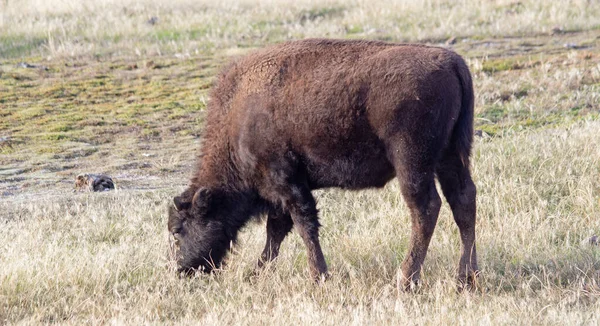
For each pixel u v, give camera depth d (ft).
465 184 77.87
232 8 242.99
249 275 84.64
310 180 80.18
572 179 106.83
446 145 76.13
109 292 78.69
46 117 161.68
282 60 79.56
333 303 72.95
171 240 84.79
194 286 81.71
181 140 149.89
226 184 83.35
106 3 243.40
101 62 200.44
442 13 239.71
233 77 82.74
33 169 132.36
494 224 94.84
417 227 75.87
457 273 78.84
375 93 74.84
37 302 74.79
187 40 216.54
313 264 79.97
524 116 151.74
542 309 67.56
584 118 144.66
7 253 85.20
